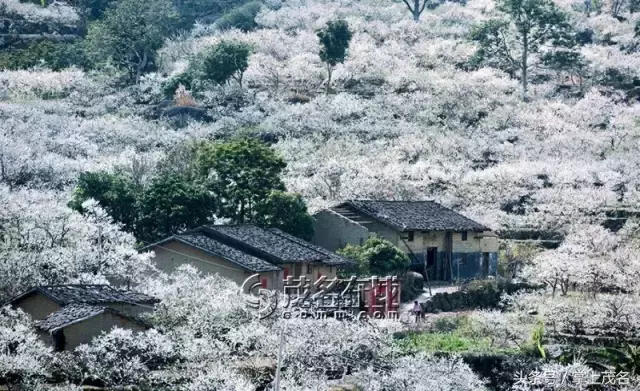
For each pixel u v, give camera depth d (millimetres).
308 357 94250
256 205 135875
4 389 84062
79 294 98438
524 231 156625
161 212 130625
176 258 118562
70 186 152000
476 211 161000
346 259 126188
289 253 121000
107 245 114062
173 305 98625
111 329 91875
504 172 177125
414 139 196875
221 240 122125
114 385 87750
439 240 140625
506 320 116125
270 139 197625
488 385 103125
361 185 167375
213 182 137500
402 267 129625
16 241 112062
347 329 97625
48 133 184875
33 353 87062
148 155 165750
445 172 180375
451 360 95625
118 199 131250
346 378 95062
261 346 93812
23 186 149000
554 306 118938
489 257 144750
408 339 108438
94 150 179875
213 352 90562
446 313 121562
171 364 92562
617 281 131500
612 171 179125
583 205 163000
